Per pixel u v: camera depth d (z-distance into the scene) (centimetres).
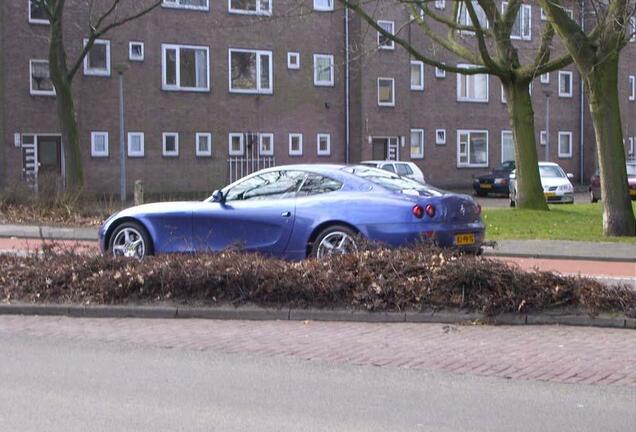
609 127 1750
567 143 4722
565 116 4703
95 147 3388
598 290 891
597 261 1482
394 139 4081
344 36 3928
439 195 1092
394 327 874
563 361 741
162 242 1186
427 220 1058
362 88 3950
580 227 1955
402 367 726
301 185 1145
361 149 3969
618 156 1761
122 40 3428
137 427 571
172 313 931
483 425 575
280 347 797
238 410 609
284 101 3816
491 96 4428
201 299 948
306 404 623
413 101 4178
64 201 2331
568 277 918
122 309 941
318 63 3891
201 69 3619
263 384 676
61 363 745
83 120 3356
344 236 1076
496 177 3762
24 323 914
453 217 1076
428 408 613
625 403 625
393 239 1057
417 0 2031
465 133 4359
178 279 955
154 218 1195
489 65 2252
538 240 1708
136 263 1010
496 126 4450
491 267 912
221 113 3669
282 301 929
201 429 567
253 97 3738
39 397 641
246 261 980
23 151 3269
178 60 3556
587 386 668
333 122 3950
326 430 565
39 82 3294
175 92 3559
